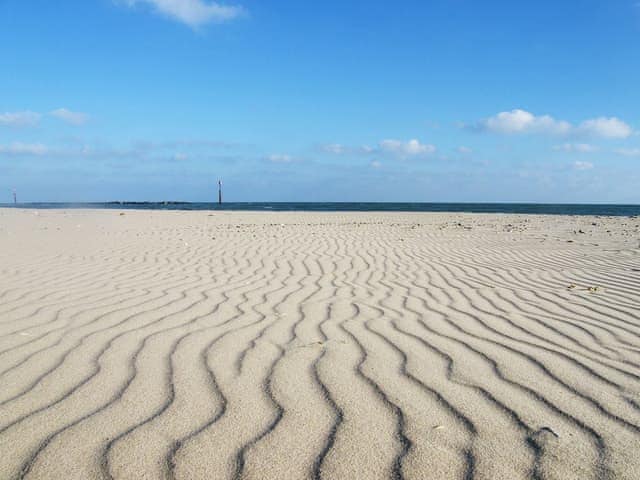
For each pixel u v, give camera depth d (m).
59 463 1.70
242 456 1.74
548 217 21.92
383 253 8.13
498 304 4.32
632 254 8.04
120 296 4.58
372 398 2.23
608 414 2.07
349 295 4.73
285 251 8.27
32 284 5.16
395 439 1.86
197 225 14.85
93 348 2.98
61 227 13.55
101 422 2.00
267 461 1.71
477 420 2.01
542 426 1.96
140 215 20.84
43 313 3.89
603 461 1.71
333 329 3.43
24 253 7.74
